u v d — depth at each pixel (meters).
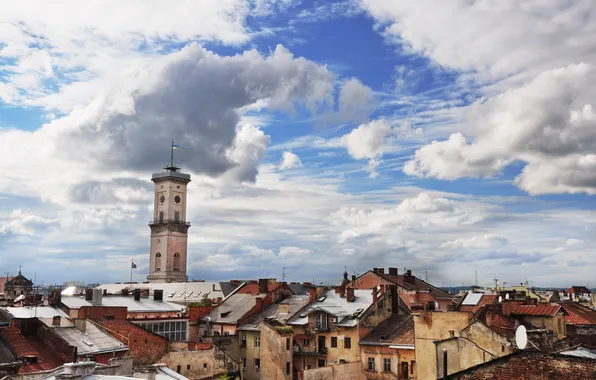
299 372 74.62
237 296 112.69
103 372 46.34
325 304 95.75
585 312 101.44
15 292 198.12
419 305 91.12
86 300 105.19
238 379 82.44
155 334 78.00
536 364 31.38
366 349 81.31
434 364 68.88
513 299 93.75
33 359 58.53
